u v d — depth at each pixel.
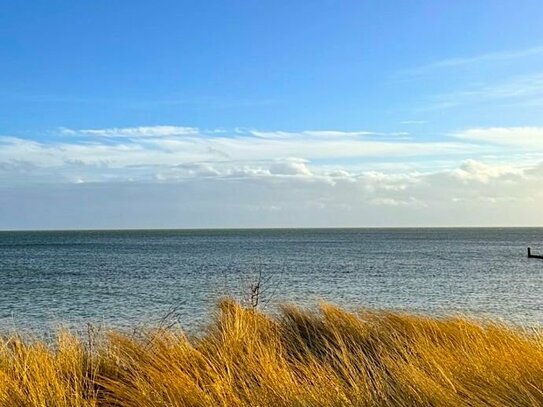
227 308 10.06
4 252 113.00
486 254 104.88
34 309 30.44
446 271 63.84
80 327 19.56
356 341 8.86
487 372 6.27
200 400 5.70
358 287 44.78
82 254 105.06
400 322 10.08
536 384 5.88
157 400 5.75
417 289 44.12
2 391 5.65
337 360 7.42
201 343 8.26
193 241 195.00
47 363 6.46
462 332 8.98
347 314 10.05
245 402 5.64
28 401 5.57
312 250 123.00
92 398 6.11
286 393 5.68
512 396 5.70
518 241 188.62
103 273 60.06
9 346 8.31
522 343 7.71
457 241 189.50
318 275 56.66
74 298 36.38
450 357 6.98
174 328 10.91
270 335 8.81
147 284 46.69
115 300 34.72
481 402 5.51
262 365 6.36
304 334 9.41
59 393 5.71
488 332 9.01
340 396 5.63
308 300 32.94
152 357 7.11
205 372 6.42
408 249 127.94
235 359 6.99
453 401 5.54
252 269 64.50
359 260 85.62
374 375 6.14
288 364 7.02
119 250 122.75
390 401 5.66
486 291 43.38
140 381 6.26
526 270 65.88
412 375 5.99
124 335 8.93
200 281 49.06
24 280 51.75
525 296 40.22
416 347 7.64
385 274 58.78
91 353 7.41
